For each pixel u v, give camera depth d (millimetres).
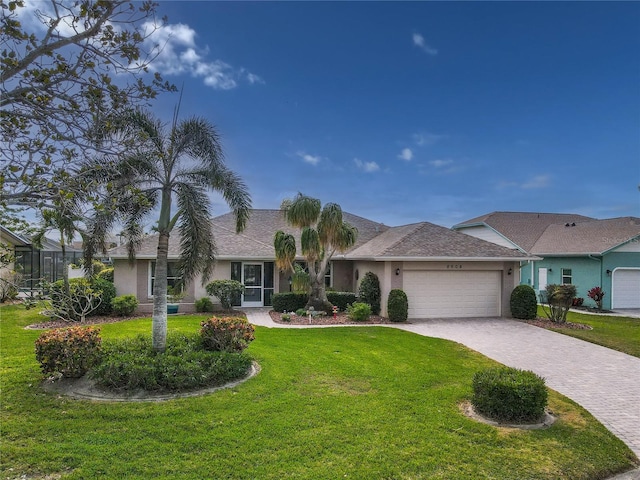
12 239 21422
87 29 3865
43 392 6809
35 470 4348
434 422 5879
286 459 4688
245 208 9039
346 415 6031
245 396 6734
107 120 4457
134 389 6820
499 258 16547
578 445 5355
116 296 16531
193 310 17938
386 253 15992
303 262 20141
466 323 15469
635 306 21234
